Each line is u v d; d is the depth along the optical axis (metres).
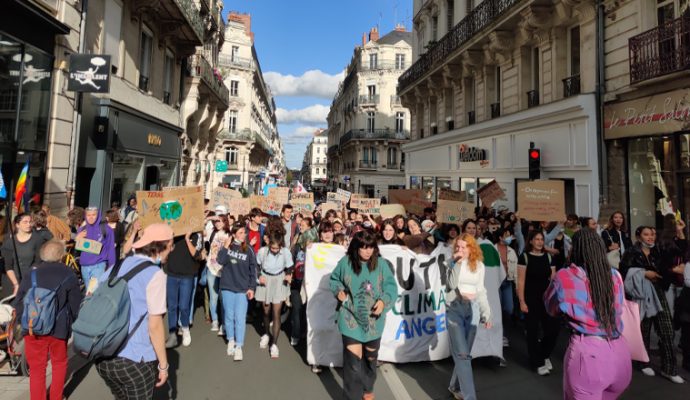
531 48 12.88
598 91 9.85
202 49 20.08
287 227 8.15
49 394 3.68
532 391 4.21
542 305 4.71
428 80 19.17
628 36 9.19
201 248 5.93
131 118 12.09
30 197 7.94
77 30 9.19
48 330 3.43
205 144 22.92
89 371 4.61
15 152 7.48
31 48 7.80
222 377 4.48
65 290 3.58
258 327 6.39
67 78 8.89
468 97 16.81
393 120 43.75
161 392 4.08
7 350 4.52
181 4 13.38
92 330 2.60
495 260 5.13
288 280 5.32
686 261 5.05
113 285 2.80
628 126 9.08
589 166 9.95
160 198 5.55
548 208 7.41
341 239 6.46
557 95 11.38
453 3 18.02
